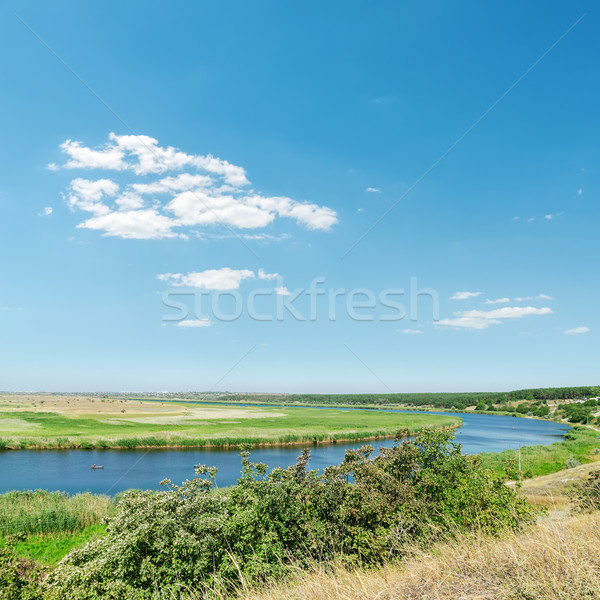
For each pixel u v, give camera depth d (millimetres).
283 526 10578
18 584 8898
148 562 8828
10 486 37469
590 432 83562
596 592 3359
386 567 5855
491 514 9859
